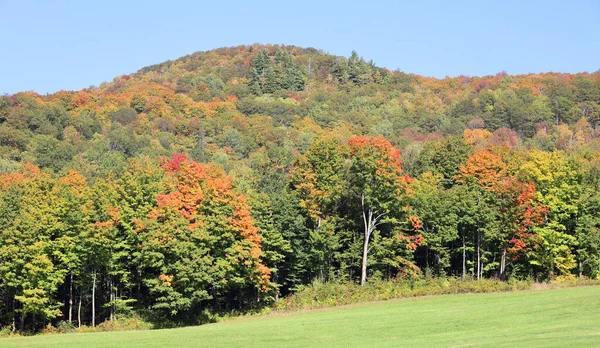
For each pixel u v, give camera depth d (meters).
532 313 41.66
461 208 68.50
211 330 46.50
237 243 60.44
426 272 69.50
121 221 59.28
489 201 69.94
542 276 67.94
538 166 71.19
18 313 61.56
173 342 39.62
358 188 71.12
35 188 65.94
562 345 29.20
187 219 58.72
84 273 59.25
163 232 56.28
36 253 54.69
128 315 59.50
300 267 69.75
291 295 67.88
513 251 66.81
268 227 64.81
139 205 61.91
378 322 44.78
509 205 67.62
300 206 69.56
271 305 65.00
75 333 51.38
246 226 61.06
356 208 74.50
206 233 57.22
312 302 62.72
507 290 61.38
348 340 37.56
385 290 63.97
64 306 64.56
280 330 43.78
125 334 46.66
